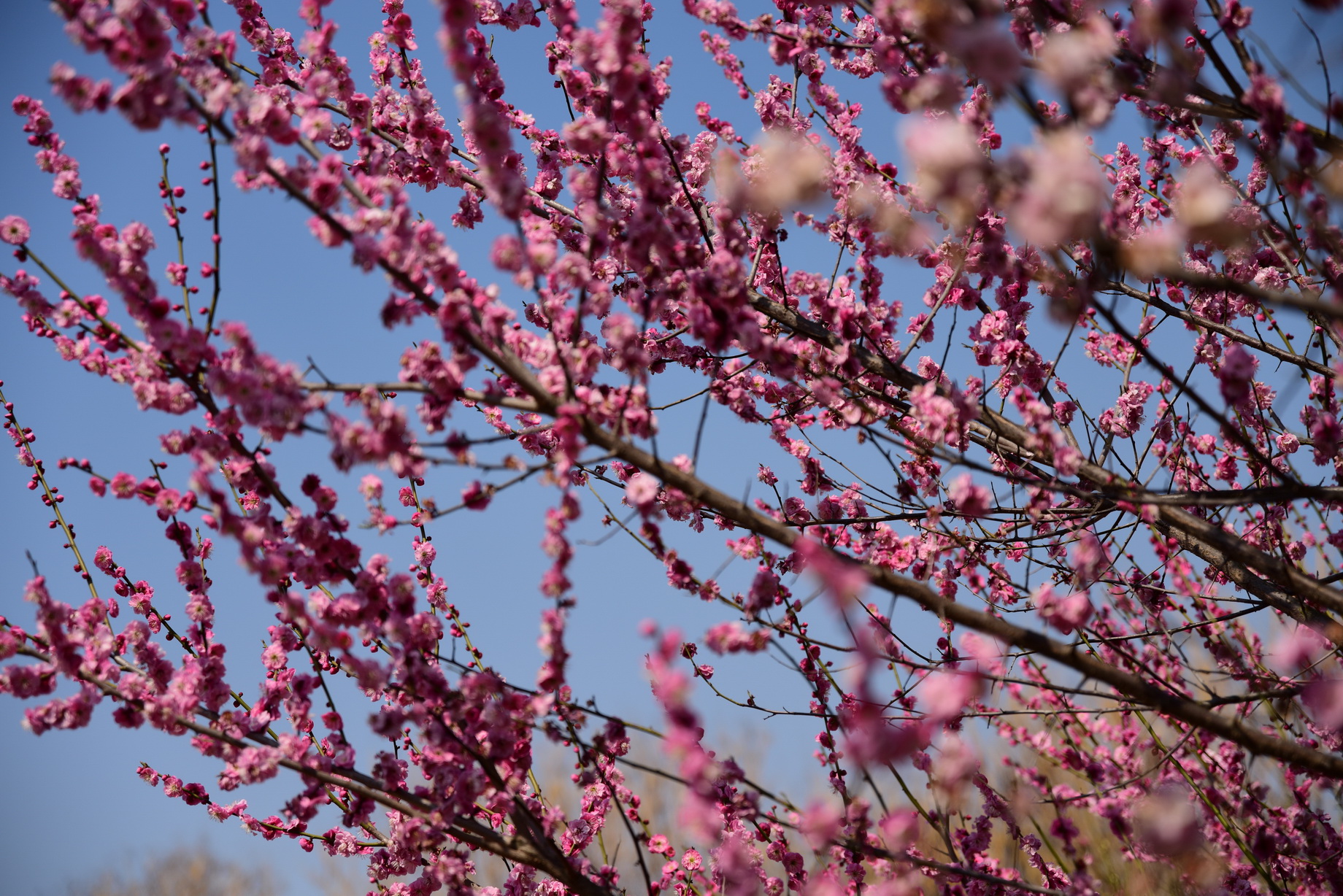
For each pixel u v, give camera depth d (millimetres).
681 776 2920
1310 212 3309
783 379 4836
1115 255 2504
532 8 4984
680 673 2768
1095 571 4305
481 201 5168
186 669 3787
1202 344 4895
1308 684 3627
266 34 4785
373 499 3531
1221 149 4496
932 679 2416
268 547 3641
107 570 4395
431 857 4180
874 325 4648
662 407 4852
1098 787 4121
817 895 3602
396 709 3654
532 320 5059
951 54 3348
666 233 3709
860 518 4648
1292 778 5266
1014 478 3514
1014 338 4574
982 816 4469
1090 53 2385
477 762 3779
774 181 2688
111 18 3027
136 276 3297
